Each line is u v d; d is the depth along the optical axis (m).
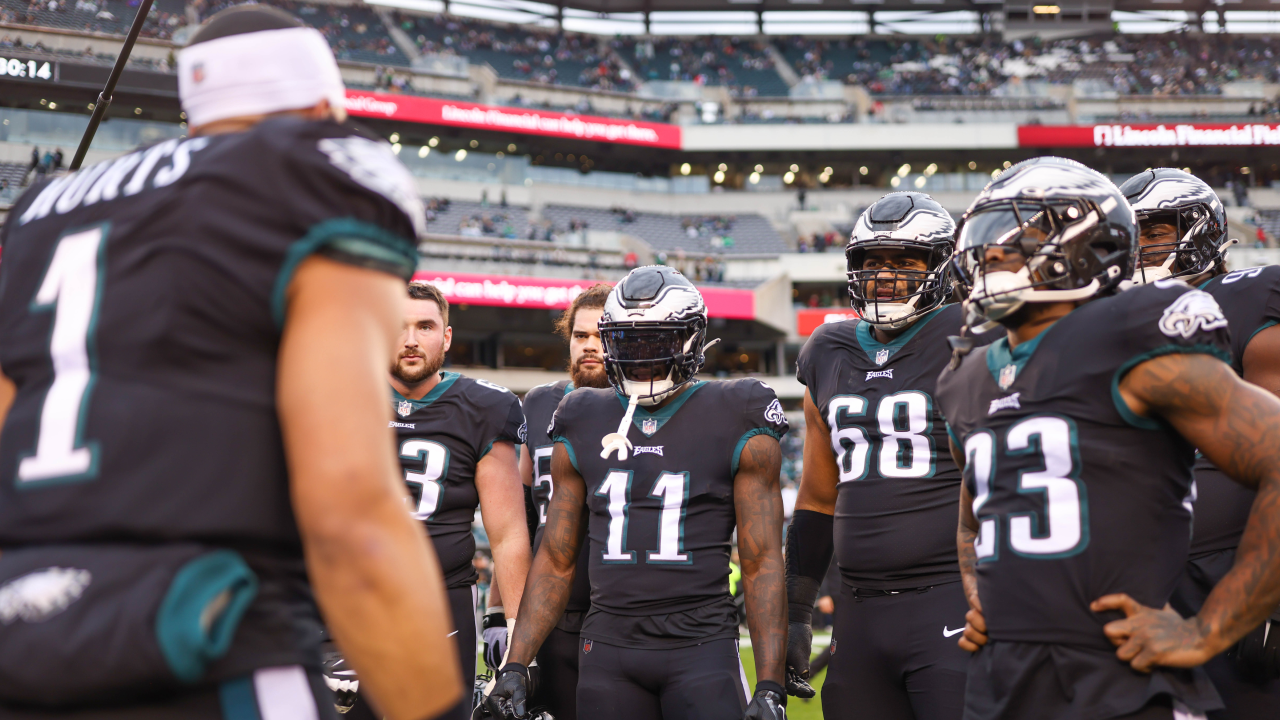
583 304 4.27
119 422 1.16
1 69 24.23
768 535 3.16
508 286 26.03
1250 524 1.85
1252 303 2.76
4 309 1.32
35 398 1.23
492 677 4.11
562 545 3.36
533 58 35.62
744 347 29.95
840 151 32.22
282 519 1.22
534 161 31.81
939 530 3.11
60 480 1.17
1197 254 2.89
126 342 1.18
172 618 1.12
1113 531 1.91
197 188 1.19
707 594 3.17
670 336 3.23
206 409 1.17
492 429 3.92
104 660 1.11
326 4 34.25
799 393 29.27
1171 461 1.95
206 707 1.15
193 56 1.38
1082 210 2.01
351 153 1.25
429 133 29.45
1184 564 1.96
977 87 35.47
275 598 1.23
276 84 1.36
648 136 31.03
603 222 31.33
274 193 1.18
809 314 29.41
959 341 2.19
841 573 3.33
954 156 32.88
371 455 1.16
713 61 37.19
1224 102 33.91
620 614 3.20
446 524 3.84
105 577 1.14
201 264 1.17
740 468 3.24
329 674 3.41
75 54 26.33
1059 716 1.91
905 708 3.17
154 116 26.75
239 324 1.18
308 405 1.15
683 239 31.69
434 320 3.90
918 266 3.26
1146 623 1.86
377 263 1.23
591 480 3.35
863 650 3.21
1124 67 37.00
